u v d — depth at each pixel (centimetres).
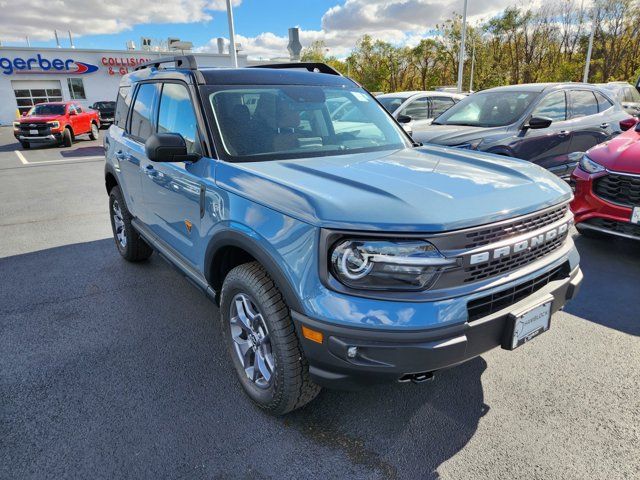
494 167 256
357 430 234
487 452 218
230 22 1311
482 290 196
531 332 216
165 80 334
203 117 274
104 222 655
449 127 662
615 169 433
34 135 1695
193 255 291
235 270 239
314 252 191
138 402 258
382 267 183
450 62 4275
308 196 199
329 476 206
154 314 367
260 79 311
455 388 266
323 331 189
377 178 223
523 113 615
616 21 3456
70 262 488
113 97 3619
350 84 358
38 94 3372
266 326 220
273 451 221
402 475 206
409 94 987
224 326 266
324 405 253
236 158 262
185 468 211
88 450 222
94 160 1377
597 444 221
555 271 235
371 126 329
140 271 457
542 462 211
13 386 274
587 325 334
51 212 721
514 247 204
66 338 330
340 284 189
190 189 277
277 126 288
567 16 3778
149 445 225
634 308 359
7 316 365
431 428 235
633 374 276
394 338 181
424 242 183
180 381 278
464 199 201
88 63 3462
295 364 215
